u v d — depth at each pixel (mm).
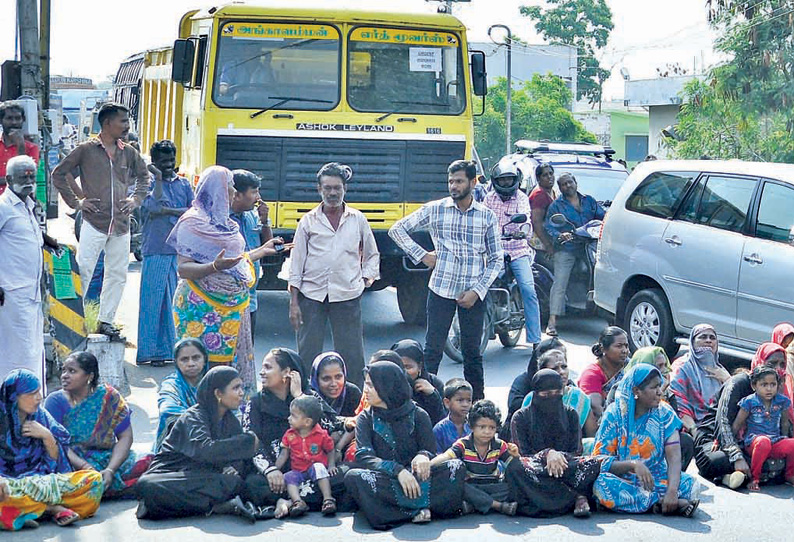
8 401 6457
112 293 9633
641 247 11305
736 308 10273
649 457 6949
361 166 11742
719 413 7703
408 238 8922
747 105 21453
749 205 10367
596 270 11891
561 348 7660
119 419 6938
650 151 39469
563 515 6863
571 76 54438
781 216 10078
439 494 6676
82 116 31203
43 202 10906
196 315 7859
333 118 11695
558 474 6773
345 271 8516
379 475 6582
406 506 6598
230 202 8414
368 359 11289
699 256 10641
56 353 9242
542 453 6875
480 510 6836
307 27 11758
